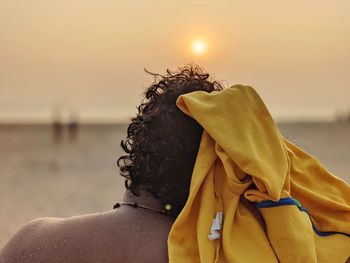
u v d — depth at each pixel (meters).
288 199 0.83
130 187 0.87
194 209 0.85
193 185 0.83
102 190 9.71
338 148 15.49
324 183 0.95
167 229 0.86
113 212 0.87
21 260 0.83
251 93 0.88
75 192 9.53
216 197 0.85
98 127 25.59
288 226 0.81
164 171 0.85
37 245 0.84
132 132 0.89
